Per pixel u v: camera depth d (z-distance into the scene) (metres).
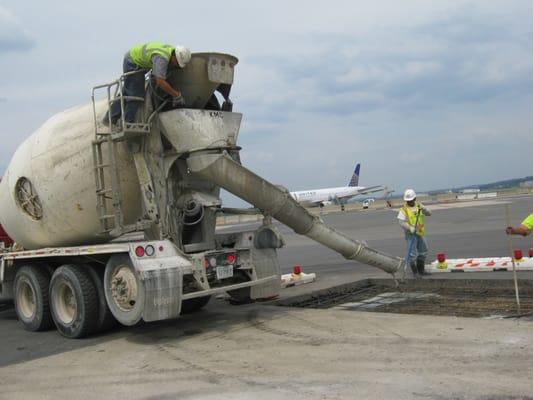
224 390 4.57
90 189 7.54
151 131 7.01
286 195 7.41
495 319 6.37
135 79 6.86
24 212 8.38
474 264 10.05
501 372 4.41
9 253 8.25
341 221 33.53
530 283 8.42
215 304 9.19
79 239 8.13
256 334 6.56
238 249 7.50
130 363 5.72
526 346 5.07
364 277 10.45
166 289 6.36
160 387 4.81
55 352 6.52
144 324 7.75
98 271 7.20
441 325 6.15
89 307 7.02
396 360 4.98
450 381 4.31
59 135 7.81
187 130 6.86
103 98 7.67
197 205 7.20
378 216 36.72
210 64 6.91
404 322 6.48
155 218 6.99
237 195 7.14
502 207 33.62
